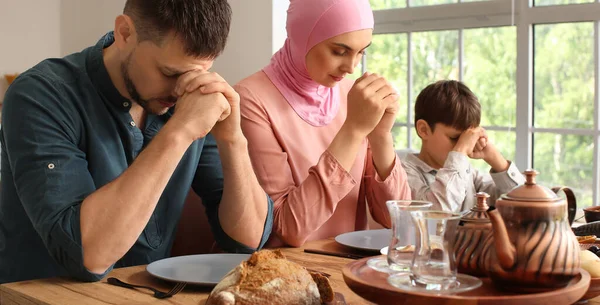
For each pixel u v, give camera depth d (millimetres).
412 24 3059
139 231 1288
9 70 3852
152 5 1325
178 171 1633
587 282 963
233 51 3168
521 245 939
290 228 1669
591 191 2771
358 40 1820
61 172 1327
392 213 1078
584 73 2740
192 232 1898
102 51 1498
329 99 1983
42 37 3963
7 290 1224
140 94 1418
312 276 1062
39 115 1366
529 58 2826
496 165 2395
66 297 1155
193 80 1372
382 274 1036
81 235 1250
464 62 2961
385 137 1892
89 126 1461
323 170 1695
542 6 2770
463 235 1053
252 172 1604
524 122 2869
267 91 1889
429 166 2334
